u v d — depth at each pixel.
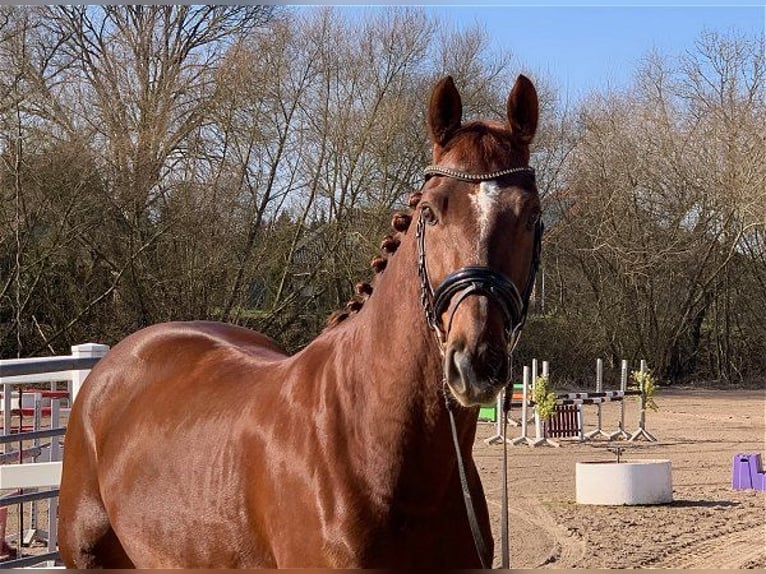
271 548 3.16
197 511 3.43
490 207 2.72
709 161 31.02
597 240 30.75
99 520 4.15
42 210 21.78
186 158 24.19
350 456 2.93
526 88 2.90
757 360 32.19
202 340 4.25
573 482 12.27
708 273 31.53
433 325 2.76
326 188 25.70
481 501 3.13
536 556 8.04
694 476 12.88
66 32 23.47
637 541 8.71
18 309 21.81
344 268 25.52
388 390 2.90
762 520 9.77
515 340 2.73
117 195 22.53
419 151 25.42
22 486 5.48
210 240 23.84
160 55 24.66
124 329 22.97
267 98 24.98
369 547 2.84
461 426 2.91
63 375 5.94
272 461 3.13
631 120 31.73
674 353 31.89
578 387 29.12
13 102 21.44
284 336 25.45
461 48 25.89
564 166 31.72
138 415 3.99
